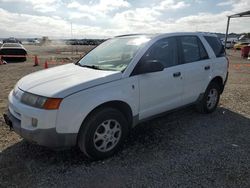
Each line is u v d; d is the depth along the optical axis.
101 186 2.87
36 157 3.50
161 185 2.89
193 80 4.68
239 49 37.72
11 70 12.20
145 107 3.88
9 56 17.33
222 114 5.43
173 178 3.02
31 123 3.07
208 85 5.15
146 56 3.87
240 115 5.38
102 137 3.40
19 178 3.01
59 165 3.30
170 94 4.26
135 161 3.42
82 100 3.12
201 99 5.10
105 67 3.88
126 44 4.22
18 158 3.46
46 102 2.99
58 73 3.72
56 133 3.02
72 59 19.27
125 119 3.65
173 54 4.38
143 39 4.20
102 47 4.62
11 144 3.87
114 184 2.91
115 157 3.53
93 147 3.31
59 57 21.16
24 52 17.66
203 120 5.03
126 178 3.03
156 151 3.71
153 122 4.89
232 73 12.13
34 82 3.43
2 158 3.46
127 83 3.55
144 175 3.09
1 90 7.49
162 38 4.24
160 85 4.02
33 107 3.07
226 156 3.56
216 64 5.25
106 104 3.40
